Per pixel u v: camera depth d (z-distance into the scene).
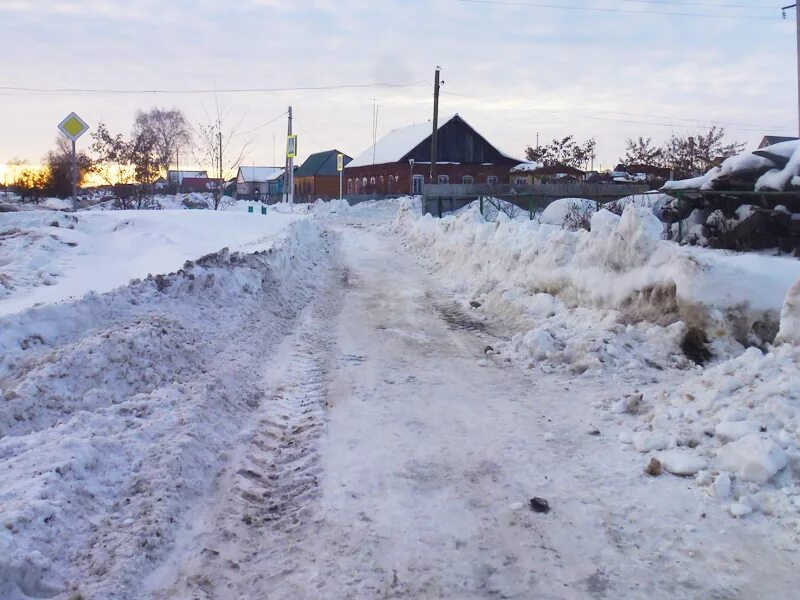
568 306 10.42
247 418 6.45
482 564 3.96
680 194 15.13
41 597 3.46
